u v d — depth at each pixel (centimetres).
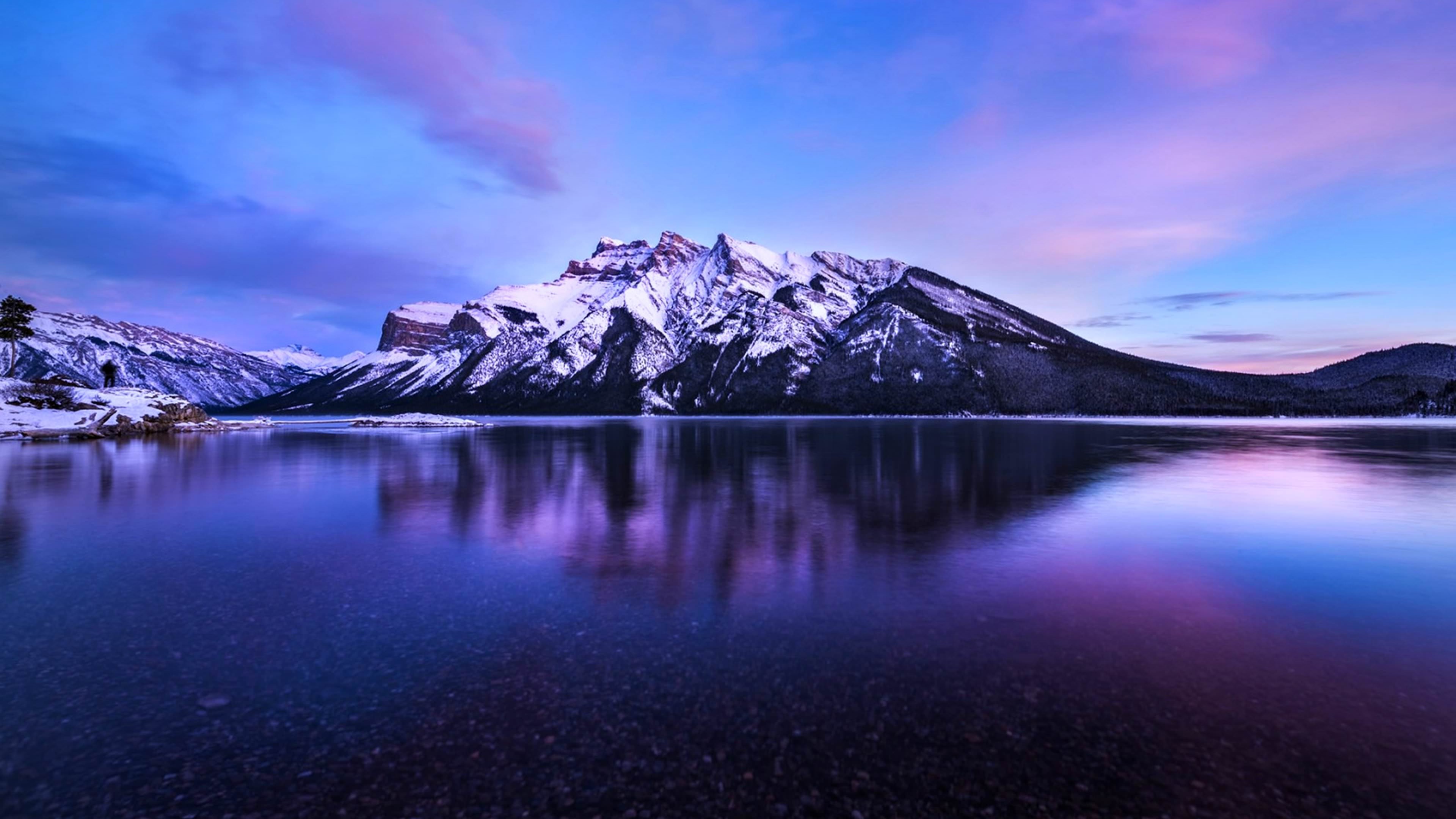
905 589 1154
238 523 1845
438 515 1994
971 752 606
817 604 1066
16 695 723
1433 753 597
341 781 560
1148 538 1609
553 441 6556
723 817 513
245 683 757
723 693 728
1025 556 1417
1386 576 1240
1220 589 1154
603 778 564
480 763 588
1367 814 511
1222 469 3422
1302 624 959
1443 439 6556
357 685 750
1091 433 7950
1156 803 526
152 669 798
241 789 549
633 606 1057
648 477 3117
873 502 2269
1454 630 936
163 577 1245
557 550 1485
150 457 4269
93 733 641
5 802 530
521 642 892
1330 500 2283
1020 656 834
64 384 7738
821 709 689
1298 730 643
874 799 535
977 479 3000
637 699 714
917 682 754
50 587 1175
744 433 8250
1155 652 848
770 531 1716
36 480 2939
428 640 899
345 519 1919
